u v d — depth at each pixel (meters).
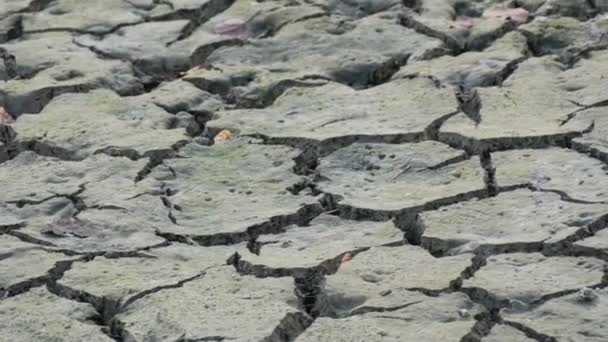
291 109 13.28
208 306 9.77
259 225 10.98
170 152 12.46
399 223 11.01
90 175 12.09
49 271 10.37
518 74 13.68
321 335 9.34
